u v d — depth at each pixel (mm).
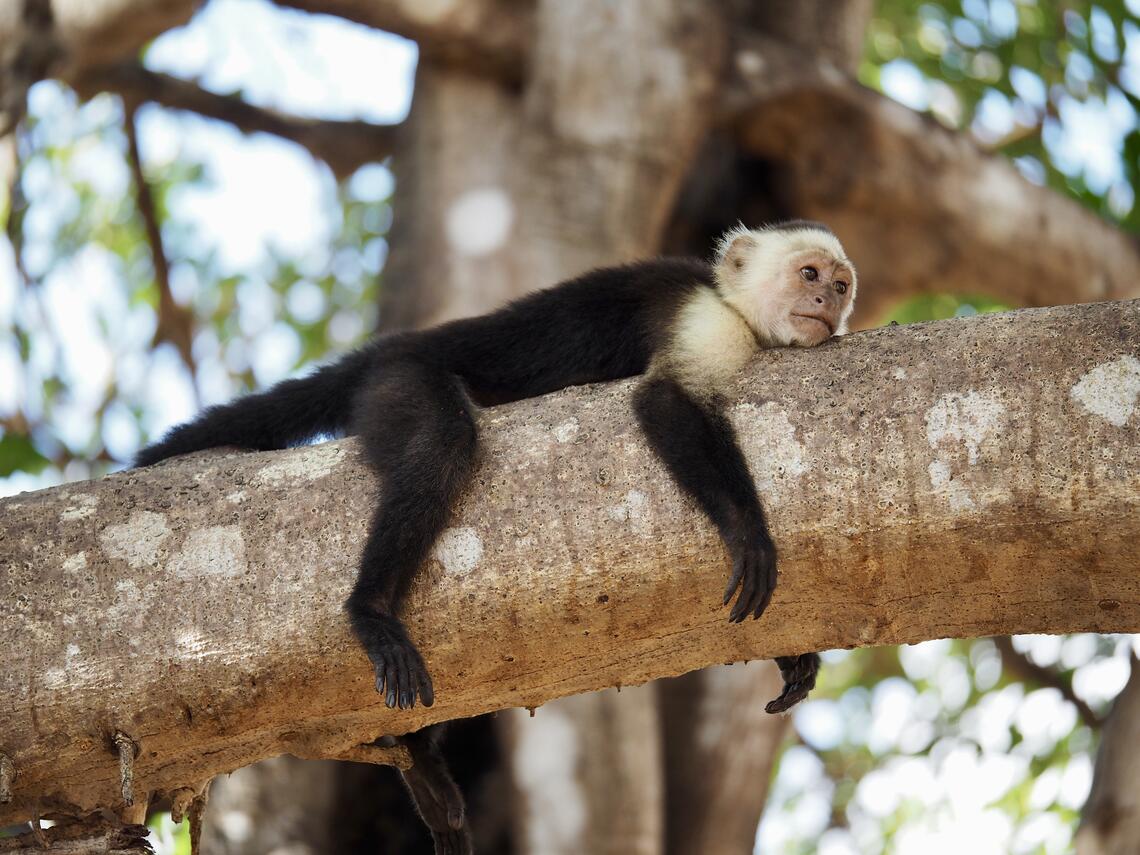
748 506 8289
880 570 8305
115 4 16984
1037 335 8234
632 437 8586
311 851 16406
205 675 8359
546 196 17516
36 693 8289
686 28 18406
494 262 17281
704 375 8938
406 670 8188
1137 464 7844
